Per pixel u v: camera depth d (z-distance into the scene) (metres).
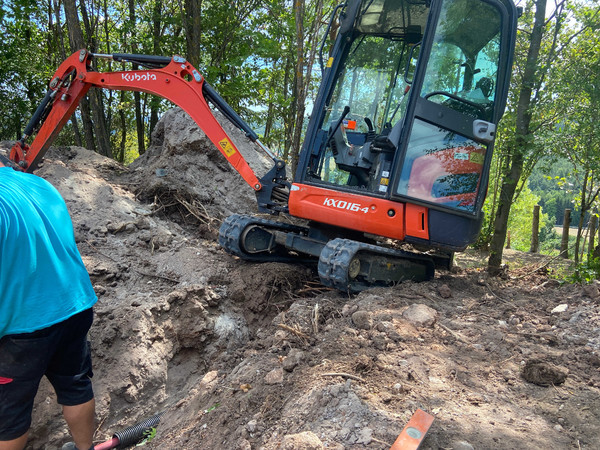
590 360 3.28
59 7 11.42
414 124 4.64
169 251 5.93
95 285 5.08
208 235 6.77
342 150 5.26
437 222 4.81
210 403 3.38
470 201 4.88
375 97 5.25
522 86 7.37
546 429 2.54
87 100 11.07
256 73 11.32
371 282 4.90
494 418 2.60
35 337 2.38
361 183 5.31
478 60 4.82
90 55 5.95
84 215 6.15
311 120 5.20
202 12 11.30
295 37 9.33
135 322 4.48
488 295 4.77
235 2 11.56
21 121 13.36
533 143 6.99
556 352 3.41
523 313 4.18
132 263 5.57
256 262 5.93
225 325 5.12
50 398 3.90
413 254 5.34
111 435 4.04
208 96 5.86
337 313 4.18
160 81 5.84
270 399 2.93
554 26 9.12
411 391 2.79
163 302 4.79
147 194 7.21
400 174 4.68
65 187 6.46
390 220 4.76
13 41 11.98
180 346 4.84
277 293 5.43
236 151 5.75
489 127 4.68
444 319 3.99
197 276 5.52
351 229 5.37
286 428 2.59
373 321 3.78
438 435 2.37
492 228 13.79
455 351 3.43
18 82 12.80
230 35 11.44
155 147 8.60
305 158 5.20
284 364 3.25
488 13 4.75
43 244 2.40
